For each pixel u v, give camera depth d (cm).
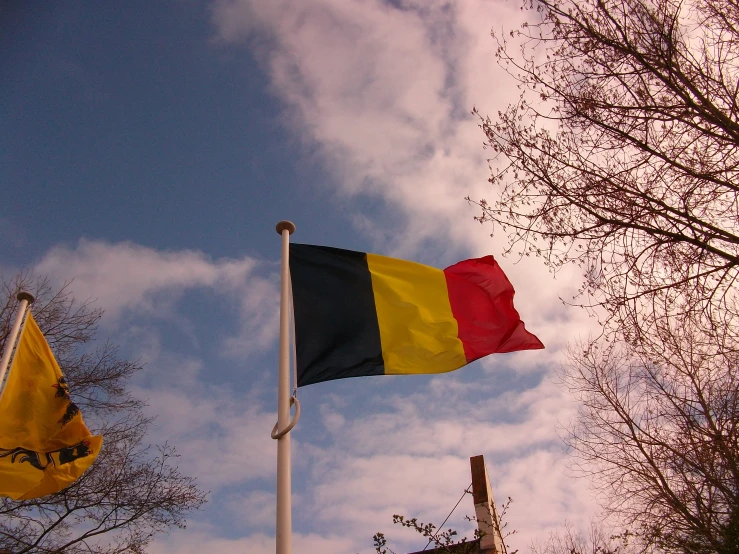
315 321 965
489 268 1102
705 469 1127
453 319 1050
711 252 855
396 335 999
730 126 834
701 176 849
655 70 861
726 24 884
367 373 951
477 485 1812
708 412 1128
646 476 1298
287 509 702
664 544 1224
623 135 889
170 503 1522
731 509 1124
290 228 986
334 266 1022
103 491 1455
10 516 1372
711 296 874
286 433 762
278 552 674
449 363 1012
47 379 1029
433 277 1075
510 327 1071
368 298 1013
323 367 931
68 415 1001
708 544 1160
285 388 802
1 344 1538
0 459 932
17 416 977
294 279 992
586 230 901
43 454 961
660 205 868
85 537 1395
